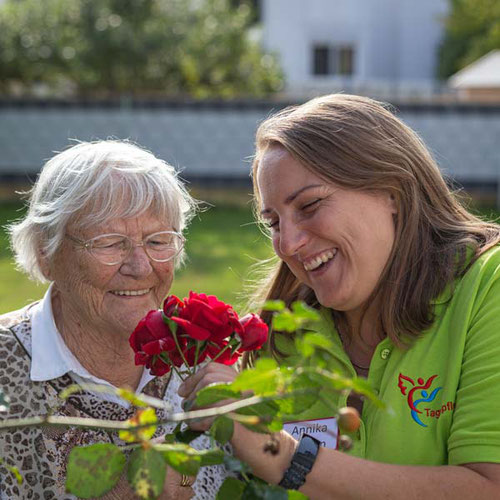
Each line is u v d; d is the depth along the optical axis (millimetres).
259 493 1690
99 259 2324
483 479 2037
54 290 2557
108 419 2453
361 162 2168
